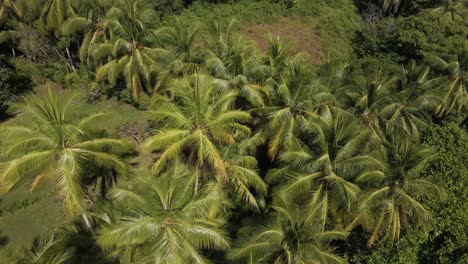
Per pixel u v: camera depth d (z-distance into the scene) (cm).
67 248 1231
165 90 2153
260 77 1989
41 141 1296
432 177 1638
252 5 3619
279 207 1468
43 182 1336
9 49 3036
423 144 1933
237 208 1667
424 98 2100
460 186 1755
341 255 1658
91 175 1524
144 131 2423
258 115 1909
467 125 2425
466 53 2272
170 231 1188
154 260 1159
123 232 1158
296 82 1814
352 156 1558
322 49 3188
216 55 2155
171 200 1280
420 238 1636
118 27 2308
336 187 1504
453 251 1758
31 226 1878
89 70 2797
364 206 1470
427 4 3372
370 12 3588
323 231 1459
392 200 1512
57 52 2852
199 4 3550
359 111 2027
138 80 2453
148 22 2562
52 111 1320
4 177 1237
